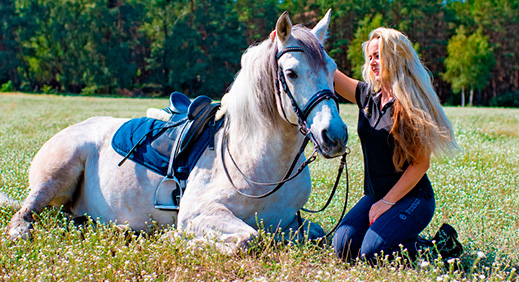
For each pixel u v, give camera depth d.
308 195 3.86
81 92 65.38
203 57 64.06
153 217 3.82
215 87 63.88
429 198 3.44
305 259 3.29
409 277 2.90
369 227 3.37
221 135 3.70
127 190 3.87
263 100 3.35
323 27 3.55
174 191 3.73
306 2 68.50
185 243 3.24
